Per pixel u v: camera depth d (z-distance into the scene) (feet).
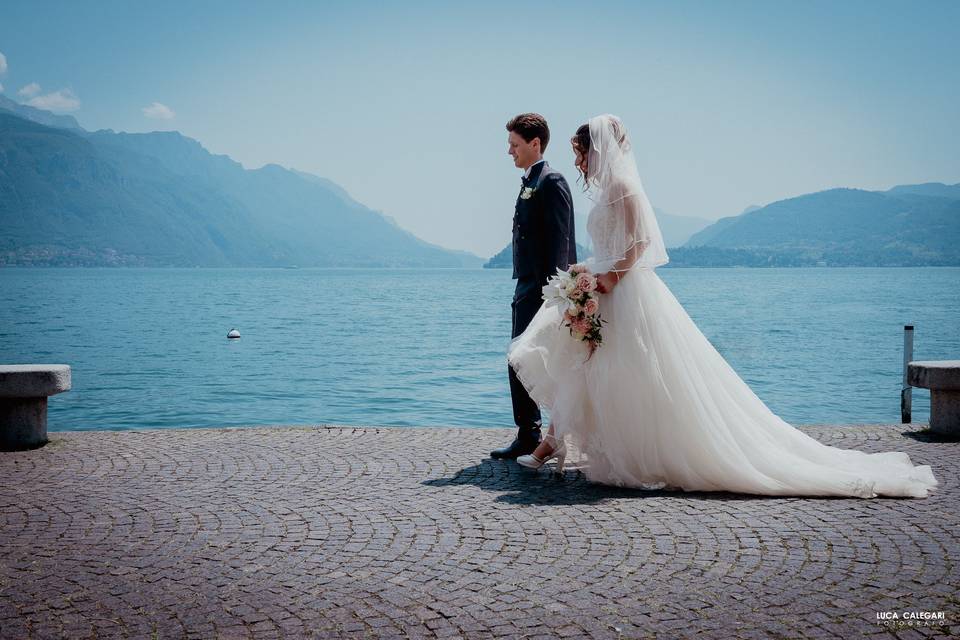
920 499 15.17
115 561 11.85
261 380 62.59
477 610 9.95
